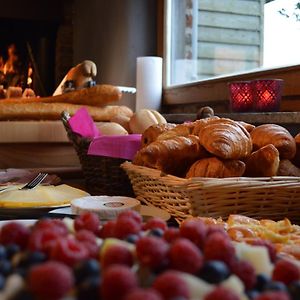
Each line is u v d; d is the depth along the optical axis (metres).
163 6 2.16
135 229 0.38
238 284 0.30
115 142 1.06
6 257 0.32
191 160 0.84
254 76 1.49
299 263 0.40
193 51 1.99
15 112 1.41
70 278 0.26
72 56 3.68
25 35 3.76
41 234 0.33
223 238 0.33
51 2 3.66
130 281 0.26
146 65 2.04
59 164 1.46
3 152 1.41
